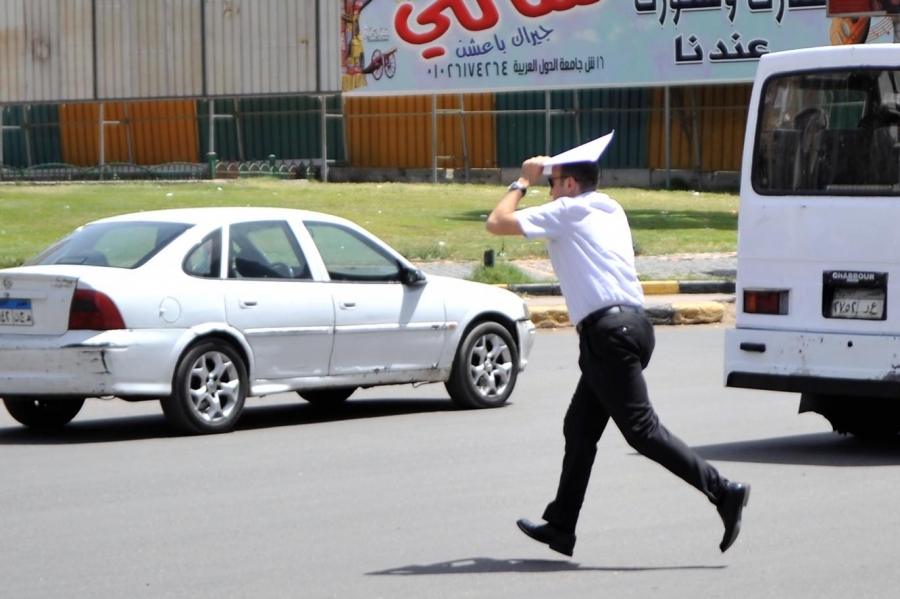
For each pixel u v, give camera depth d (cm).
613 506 2173
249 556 1864
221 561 1839
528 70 11481
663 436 1741
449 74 11725
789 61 2645
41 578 1756
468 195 9675
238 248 2923
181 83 12412
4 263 5459
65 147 13550
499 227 1727
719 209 9262
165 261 2809
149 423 3056
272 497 2245
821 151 2600
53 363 2703
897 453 2652
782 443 2759
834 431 2834
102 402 3425
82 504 2197
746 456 2609
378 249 3131
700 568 1802
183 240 2855
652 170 11919
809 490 2294
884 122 2553
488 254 5628
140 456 2622
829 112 2600
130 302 2720
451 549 1903
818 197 2584
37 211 7750
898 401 2695
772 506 2170
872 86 2570
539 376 3784
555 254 1769
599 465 2516
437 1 11669
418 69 11788
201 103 13025
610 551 1891
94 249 2897
